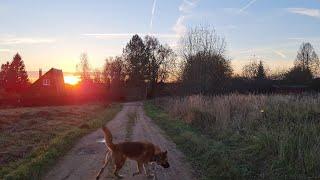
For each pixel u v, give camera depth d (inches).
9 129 971.9
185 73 1905.8
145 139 818.8
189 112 1113.4
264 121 770.8
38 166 524.1
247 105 951.0
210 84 1840.6
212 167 522.3
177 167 540.4
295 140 550.6
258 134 652.7
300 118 739.4
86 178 481.1
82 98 2891.2
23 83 3983.8
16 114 1422.2
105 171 517.0
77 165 553.9
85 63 4040.4
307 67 2859.3
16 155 619.8
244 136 713.6
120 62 4001.0
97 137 843.4
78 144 742.5
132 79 3878.0
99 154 639.1
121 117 1464.1
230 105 979.9
